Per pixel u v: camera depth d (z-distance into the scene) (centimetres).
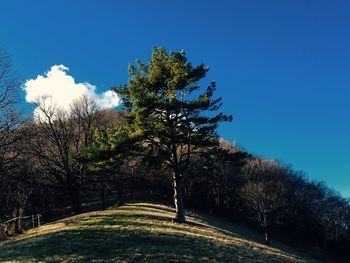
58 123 5078
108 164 3456
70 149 5397
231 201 8594
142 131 3278
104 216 3428
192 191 8544
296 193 9212
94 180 5056
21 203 4662
